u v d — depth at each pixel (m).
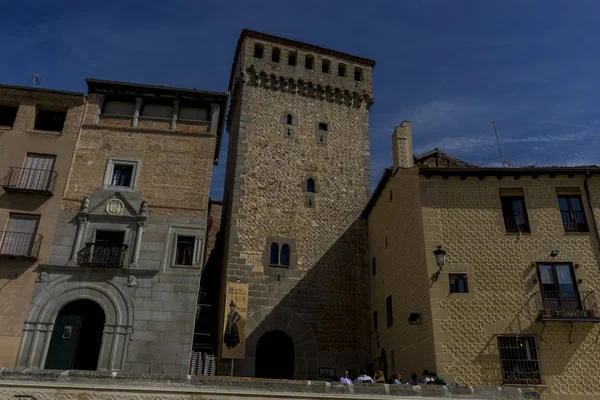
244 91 32.50
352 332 27.86
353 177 32.19
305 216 29.95
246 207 29.00
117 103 24.84
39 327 19.62
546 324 19.69
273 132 31.75
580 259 20.92
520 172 22.17
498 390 15.52
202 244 22.14
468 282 20.44
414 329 21.58
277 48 34.44
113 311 20.25
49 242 21.11
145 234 21.88
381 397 14.48
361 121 34.31
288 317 27.03
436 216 21.70
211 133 24.45
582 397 18.62
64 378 13.02
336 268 29.17
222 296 27.39
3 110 24.05
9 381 12.75
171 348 20.02
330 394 14.17
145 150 23.69
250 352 25.45
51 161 22.77
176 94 24.78
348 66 35.84
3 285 20.06
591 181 22.34
